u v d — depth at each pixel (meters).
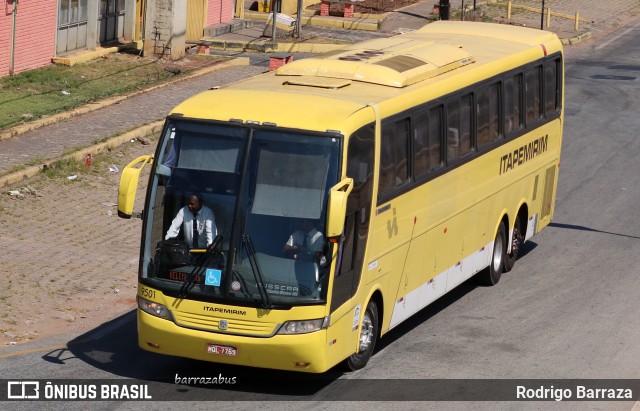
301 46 68.12
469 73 25.56
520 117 29.16
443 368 21.69
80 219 31.78
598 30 85.31
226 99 19.77
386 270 21.45
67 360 20.97
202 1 67.19
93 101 45.00
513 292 28.14
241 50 66.81
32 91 45.59
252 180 18.69
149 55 56.28
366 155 19.89
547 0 96.81
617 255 32.53
